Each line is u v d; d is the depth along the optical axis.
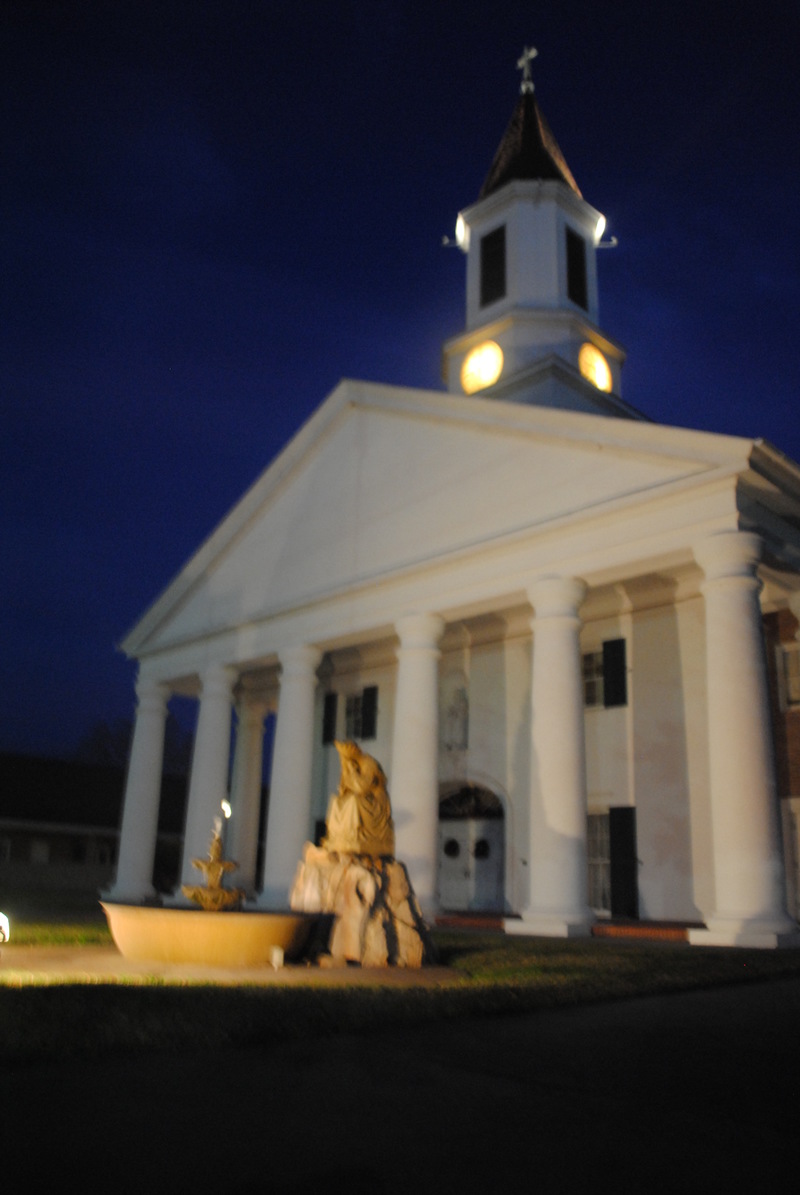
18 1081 4.75
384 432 21.39
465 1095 4.81
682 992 8.88
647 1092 4.99
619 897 19.19
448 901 22.94
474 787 23.17
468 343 27.33
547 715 16.16
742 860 13.30
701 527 14.88
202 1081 4.86
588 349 26.78
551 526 16.86
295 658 22.11
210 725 24.30
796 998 8.55
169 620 26.78
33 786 43.47
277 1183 3.53
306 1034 6.03
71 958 10.38
